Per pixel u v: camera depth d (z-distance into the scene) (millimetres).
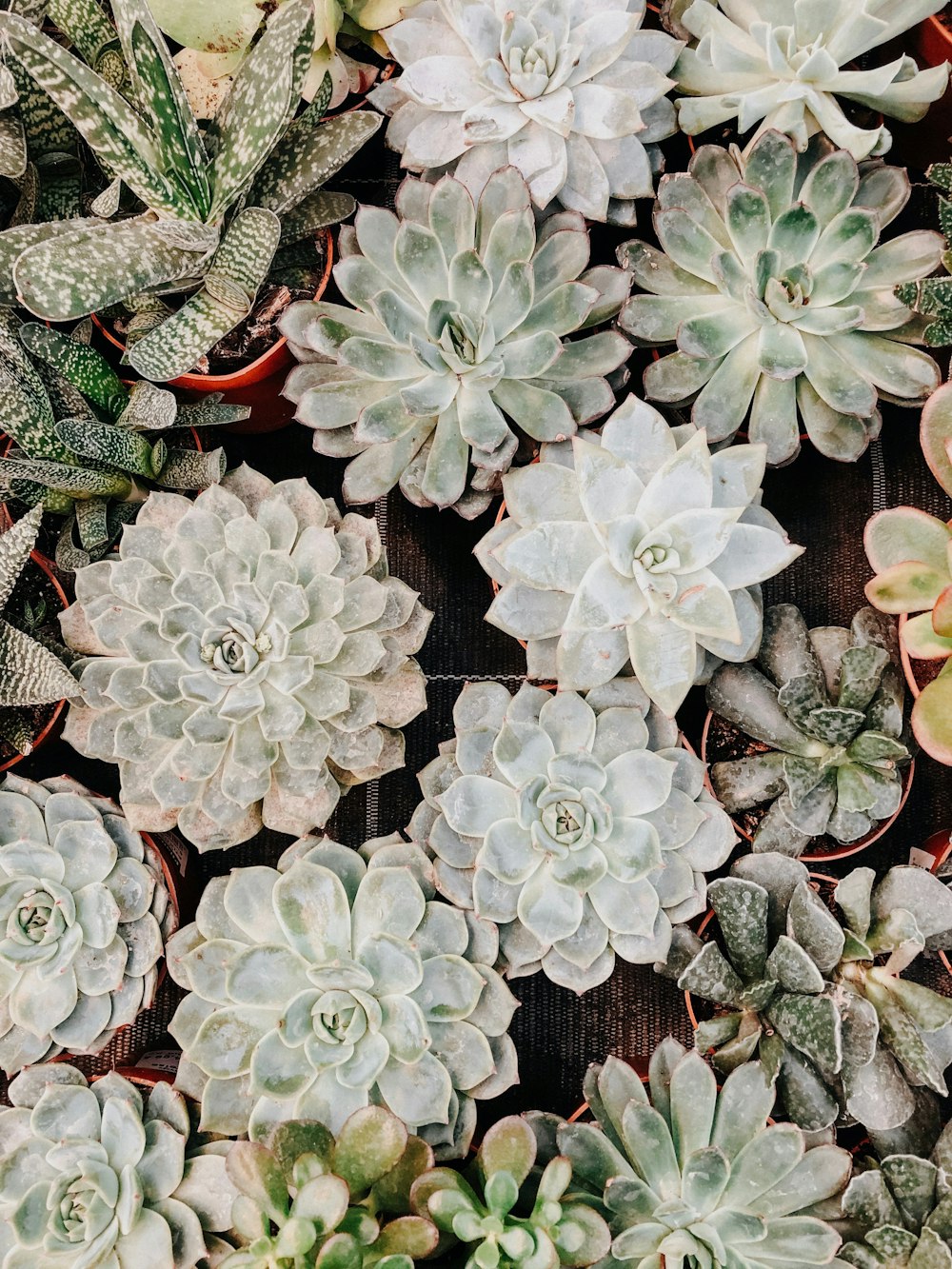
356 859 550
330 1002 526
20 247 556
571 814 539
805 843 562
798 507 649
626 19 558
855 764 556
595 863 535
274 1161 500
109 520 607
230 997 533
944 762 521
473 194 584
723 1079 569
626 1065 542
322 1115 530
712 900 542
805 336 583
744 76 582
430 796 560
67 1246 520
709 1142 535
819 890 587
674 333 586
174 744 549
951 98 617
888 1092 532
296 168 582
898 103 591
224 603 542
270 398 631
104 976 546
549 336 554
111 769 635
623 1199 521
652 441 548
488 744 551
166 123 542
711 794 562
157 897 562
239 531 549
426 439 587
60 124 593
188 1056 532
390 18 604
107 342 638
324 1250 466
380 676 563
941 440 547
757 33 581
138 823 553
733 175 588
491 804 541
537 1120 552
